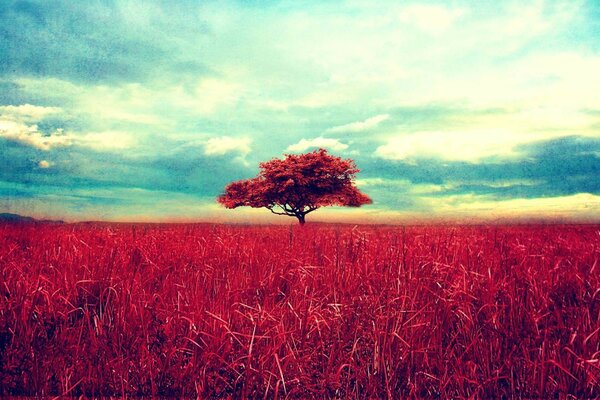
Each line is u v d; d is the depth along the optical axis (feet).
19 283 10.52
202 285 10.87
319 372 8.29
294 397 7.79
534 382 7.84
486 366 8.15
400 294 9.82
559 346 8.22
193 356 8.03
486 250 12.77
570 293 10.65
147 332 8.76
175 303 10.14
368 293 10.42
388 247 12.81
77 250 13.88
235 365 8.00
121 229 18.70
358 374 8.11
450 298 9.69
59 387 7.83
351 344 8.99
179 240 17.21
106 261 12.49
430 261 11.18
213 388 7.86
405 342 8.20
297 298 10.11
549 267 11.85
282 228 21.56
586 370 7.52
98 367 8.01
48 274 12.01
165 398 7.84
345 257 12.53
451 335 9.19
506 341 8.51
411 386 7.91
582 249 14.76
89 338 8.75
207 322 8.65
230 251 14.64
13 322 9.22
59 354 8.38
